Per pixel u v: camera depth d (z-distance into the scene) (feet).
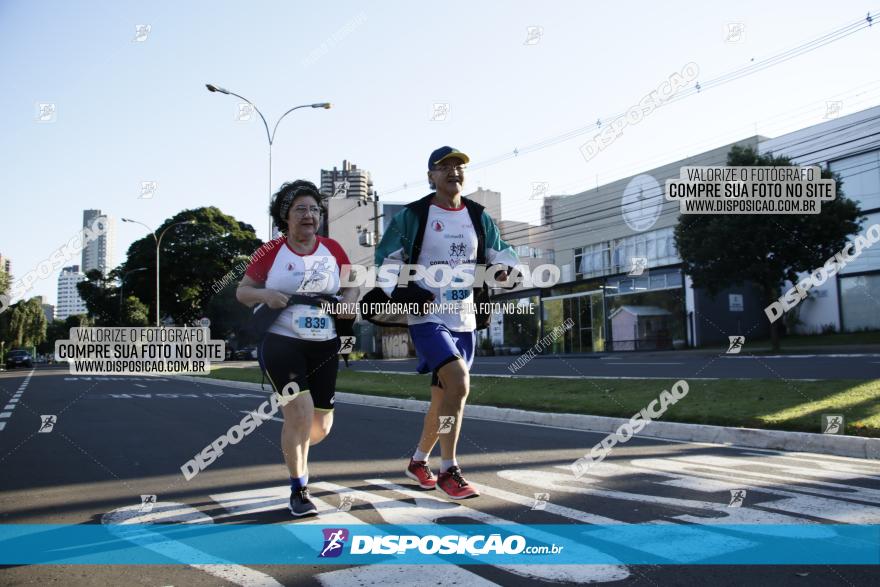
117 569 9.82
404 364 105.70
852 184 93.97
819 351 72.54
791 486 14.79
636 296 116.26
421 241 13.55
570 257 131.23
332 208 179.01
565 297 131.34
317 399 13.35
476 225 14.08
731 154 76.64
